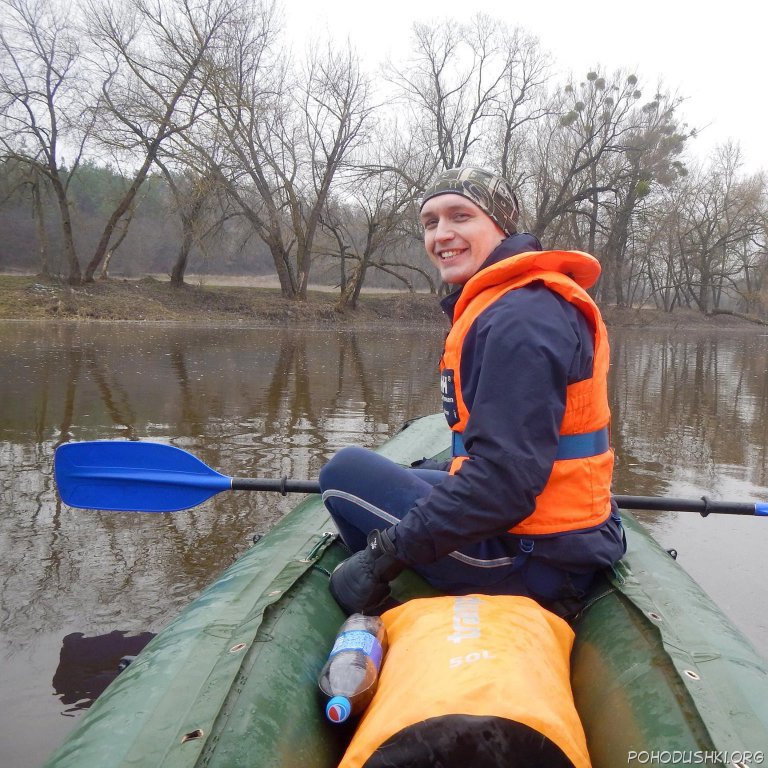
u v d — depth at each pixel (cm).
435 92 2291
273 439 514
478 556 157
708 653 137
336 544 200
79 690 209
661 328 2798
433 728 109
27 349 989
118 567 291
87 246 2941
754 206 3272
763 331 3072
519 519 140
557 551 155
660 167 2447
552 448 141
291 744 121
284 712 126
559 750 108
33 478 396
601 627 154
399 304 2316
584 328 151
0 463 422
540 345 139
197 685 128
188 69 1753
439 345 1453
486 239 173
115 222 1861
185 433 521
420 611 142
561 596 161
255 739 117
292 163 2031
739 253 3509
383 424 582
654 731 119
